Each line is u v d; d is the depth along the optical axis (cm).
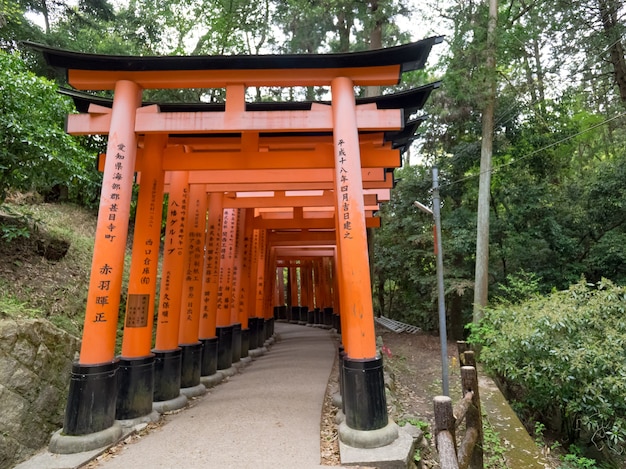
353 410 452
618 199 1243
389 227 1733
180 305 675
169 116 530
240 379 827
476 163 1456
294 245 1498
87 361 464
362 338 475
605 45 1192
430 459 495
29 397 498
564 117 1362
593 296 723
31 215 824
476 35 1121
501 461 560
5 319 505
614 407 593
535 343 657
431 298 1609
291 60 511
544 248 1312
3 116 596
